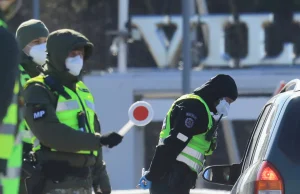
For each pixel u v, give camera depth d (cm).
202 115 2094
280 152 1581
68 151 1611
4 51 1219
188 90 5134
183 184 2106
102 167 1844
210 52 6844
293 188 1549
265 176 1565
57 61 1656
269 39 6962
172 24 6931
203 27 6875
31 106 1612
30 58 2041
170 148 2075
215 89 2134
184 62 5138
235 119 6212
